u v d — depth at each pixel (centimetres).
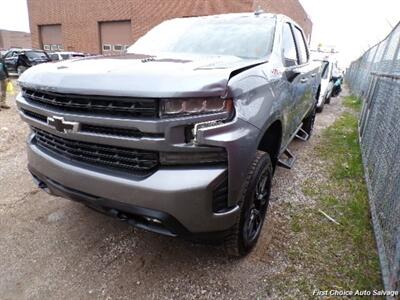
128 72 191
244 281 225
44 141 240
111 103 184
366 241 271
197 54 292
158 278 228
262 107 225
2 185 371
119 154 195
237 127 193
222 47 307
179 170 184
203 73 188
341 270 235
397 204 242
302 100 404
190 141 181
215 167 188
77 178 207
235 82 196
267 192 264
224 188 195
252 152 208
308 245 264
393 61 668
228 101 188
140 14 2064
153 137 178
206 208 187
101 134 192
